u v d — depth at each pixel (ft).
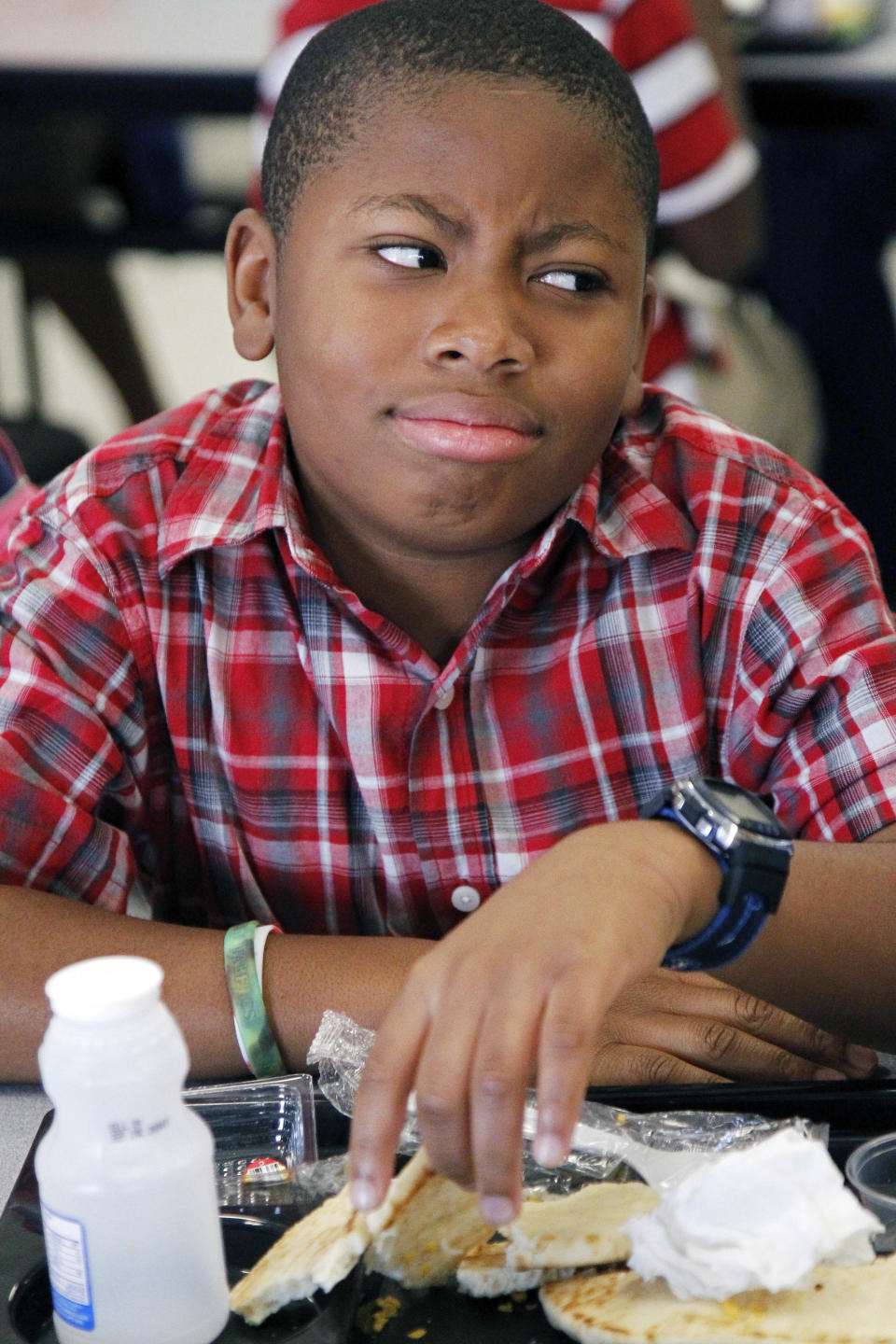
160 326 21.30
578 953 3.31
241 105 12.01
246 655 5.40
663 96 9.00
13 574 5.44
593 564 5.47
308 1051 4.39
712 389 10.32
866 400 14.15
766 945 4.61
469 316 4.50
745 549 5.48
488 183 4.52
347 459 4.82
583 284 4.69
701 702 5.52
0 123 14.70
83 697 5.24
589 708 5.47
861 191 13.56
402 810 5.41
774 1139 3.38
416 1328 3.27
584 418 4.75
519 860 5.45
